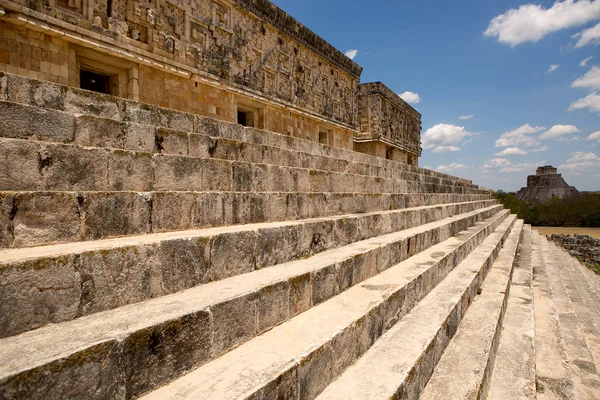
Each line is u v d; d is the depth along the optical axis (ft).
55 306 8.64
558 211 195.93
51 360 6.51
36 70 31.60
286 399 9.11
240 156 22.67
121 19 36.88
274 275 13.56
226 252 13.43
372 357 12.79
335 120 80.69
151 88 41.55
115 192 12.44
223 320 10.22
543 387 16.61
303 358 9.85
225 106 51.93
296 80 67.56
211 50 48.62
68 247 10.18
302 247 17.81
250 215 18.29
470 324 18.76
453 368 14.37
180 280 11.65
